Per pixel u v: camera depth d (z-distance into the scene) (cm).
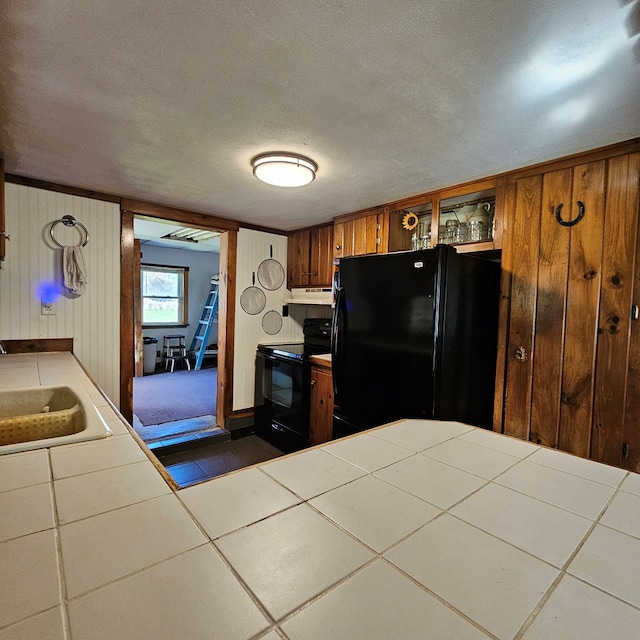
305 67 126
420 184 240
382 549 60
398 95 141
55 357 240
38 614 44
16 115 162
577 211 190
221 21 106
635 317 173
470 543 62
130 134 179
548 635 45
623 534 67
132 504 69
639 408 172
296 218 345
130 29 110
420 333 193
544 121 158
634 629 47
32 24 108
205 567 54
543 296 202
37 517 63
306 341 405
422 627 46
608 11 99
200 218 333
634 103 142
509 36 109
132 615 45
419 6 99
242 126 168
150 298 698
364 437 110
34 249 257
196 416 406
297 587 51
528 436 208
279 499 73
